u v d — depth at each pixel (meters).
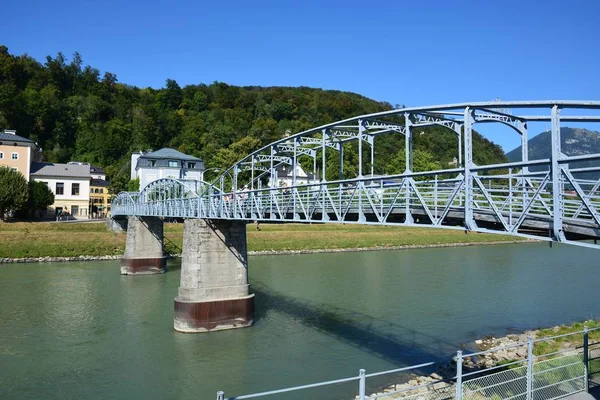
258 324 26.28
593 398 11.05
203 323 24.89
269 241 59.66
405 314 28.27
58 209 75.44
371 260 52.31
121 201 54.22
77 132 113.06
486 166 11.70
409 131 15.52
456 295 33.66
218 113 128.38
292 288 35.94
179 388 17.91
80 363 20.44
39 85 121.50
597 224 10.15
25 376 19.06
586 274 43.38
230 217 23.17
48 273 42.00
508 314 28.39
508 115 17.02
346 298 32.59
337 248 61.59
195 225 25.47
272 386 17.95
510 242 74.06
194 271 25.31
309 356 21.17
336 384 17.94
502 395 12.62
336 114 136.50
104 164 108.81
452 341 23.05
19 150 72.69
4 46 123.81
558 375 13.15
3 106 101.25
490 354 20.59
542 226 11.94
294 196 19.75
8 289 34.75
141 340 23.52
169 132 119.62
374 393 16.86
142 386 18.11
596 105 9.88
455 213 14.54
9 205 60.47
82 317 27.56
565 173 9.90
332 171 72.19
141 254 43.25
